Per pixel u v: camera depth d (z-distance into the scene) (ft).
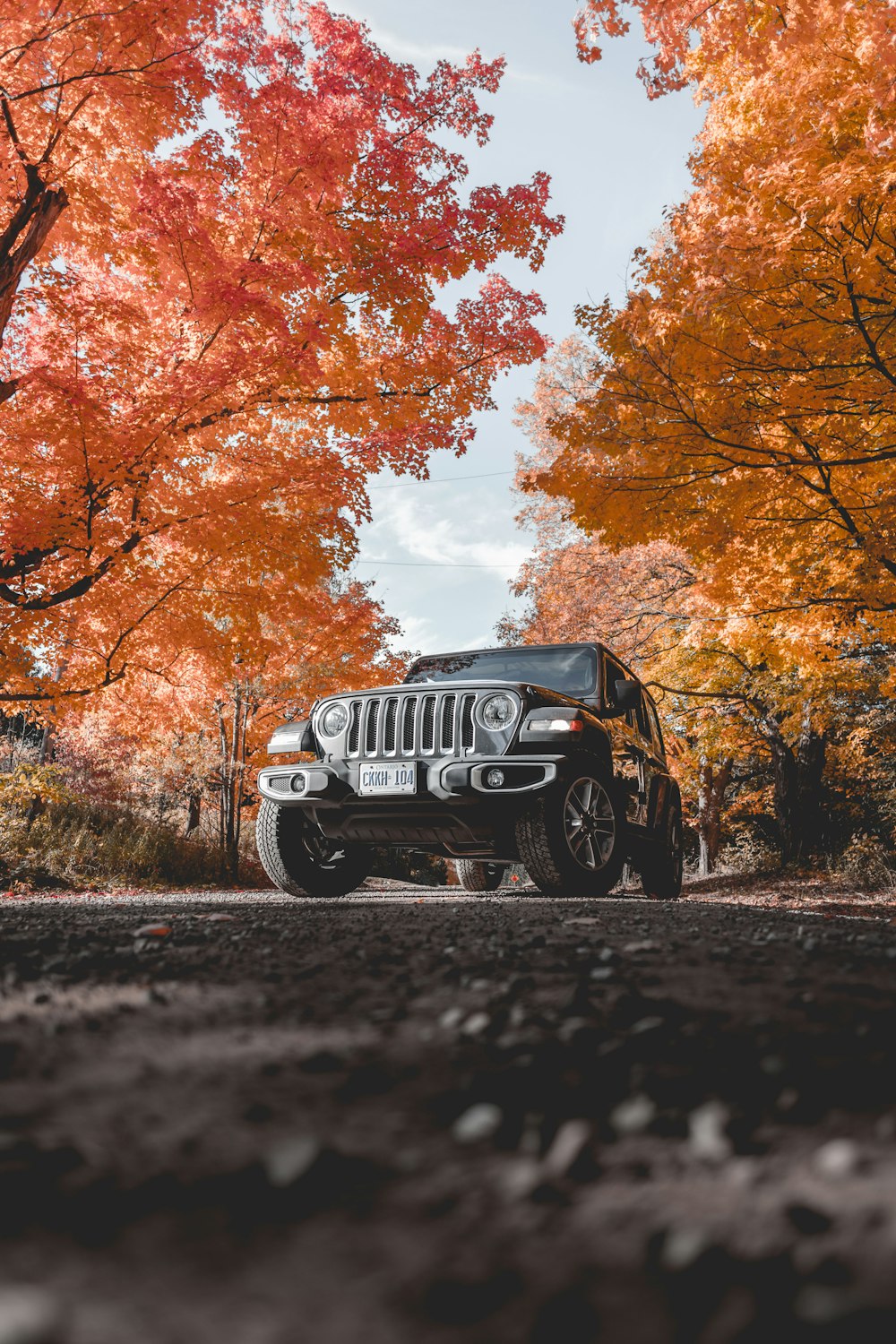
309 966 8.00
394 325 31.48
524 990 6.81
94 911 15.29
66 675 29.25
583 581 65.46
